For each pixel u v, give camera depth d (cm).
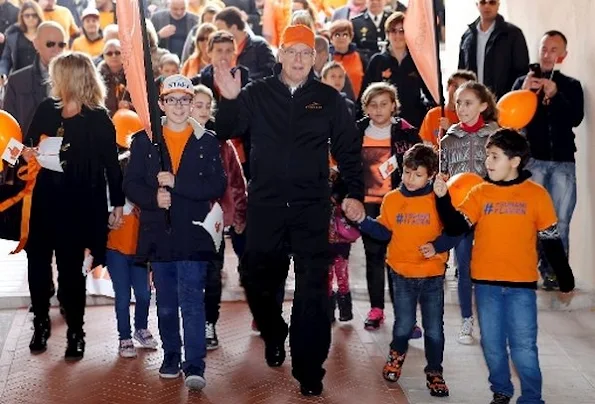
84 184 651
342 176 616
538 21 955
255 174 597
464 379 645
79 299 667
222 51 766
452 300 827
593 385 639
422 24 623
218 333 736
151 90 587
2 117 644
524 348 554
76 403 592
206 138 611
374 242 680
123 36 585
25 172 652
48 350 689
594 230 855
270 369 654
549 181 841
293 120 590
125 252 671
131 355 675
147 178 608
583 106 843
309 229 592
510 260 554
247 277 614
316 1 1478
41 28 912
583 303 817
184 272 609
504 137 557
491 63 914
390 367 631
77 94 648
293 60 587
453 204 580
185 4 1256
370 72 899
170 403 593
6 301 801
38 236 664
